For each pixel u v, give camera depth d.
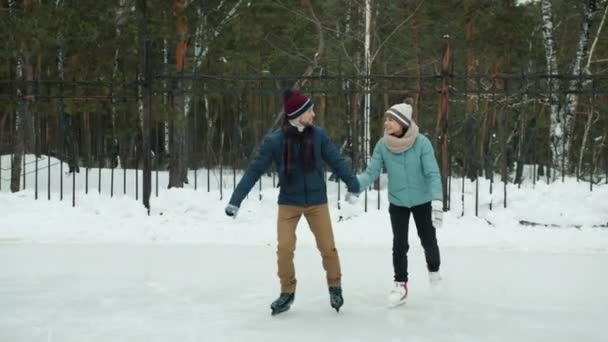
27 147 16.77
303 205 4.82
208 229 8.35
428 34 18.08
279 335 4.38
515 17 16.52
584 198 8.69
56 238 7.96
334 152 4.87
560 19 19.59
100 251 7.35
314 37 18.56
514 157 19.61
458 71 17.42
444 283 5.94
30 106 11.98
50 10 12.13
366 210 8.68
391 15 17.58
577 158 19.20
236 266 6.61
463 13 17.05
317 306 5.16
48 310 4.99
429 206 5.29
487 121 18.38
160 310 5.00
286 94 4.79
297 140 4.79
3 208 8.92
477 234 8.03
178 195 9.16
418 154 5.21
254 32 17.05
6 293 5.50
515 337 4.36
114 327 4.55
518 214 8.50
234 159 10.44
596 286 5.81
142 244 7.77
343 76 8.80
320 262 6.82
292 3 17.81
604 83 14.63
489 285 5.86
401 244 5.21
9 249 7.40
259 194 9.36
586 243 7.66
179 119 11.96
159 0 12.66
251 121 16.31
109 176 13.91
